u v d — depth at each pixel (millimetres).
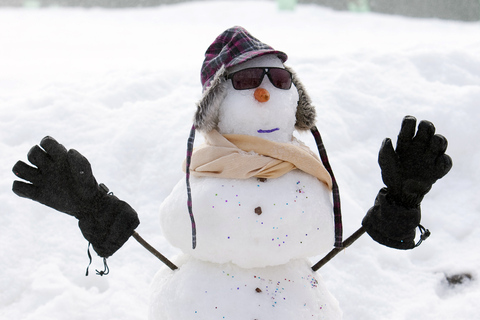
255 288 2117
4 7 18578
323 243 2148
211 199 2082
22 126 4297
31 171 1980
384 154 1963
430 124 1933
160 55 7902
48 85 5027
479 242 3592
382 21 13430
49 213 3693
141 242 2248
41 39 10594
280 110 2135
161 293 2234
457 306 3096
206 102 2113
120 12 16281
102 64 6637
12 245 3443
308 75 4988
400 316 3111
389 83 4734
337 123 4344
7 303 3176
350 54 5371
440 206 3893
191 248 2133
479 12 16203
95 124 4359
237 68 2141
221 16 14516
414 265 3516
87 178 2012
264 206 2053
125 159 4098
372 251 3562
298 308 2119
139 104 4559
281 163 2100
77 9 17672
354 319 3193
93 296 3217
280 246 2064
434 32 10789
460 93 4457
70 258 3461
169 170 3994
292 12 15172
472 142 4172
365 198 3971
